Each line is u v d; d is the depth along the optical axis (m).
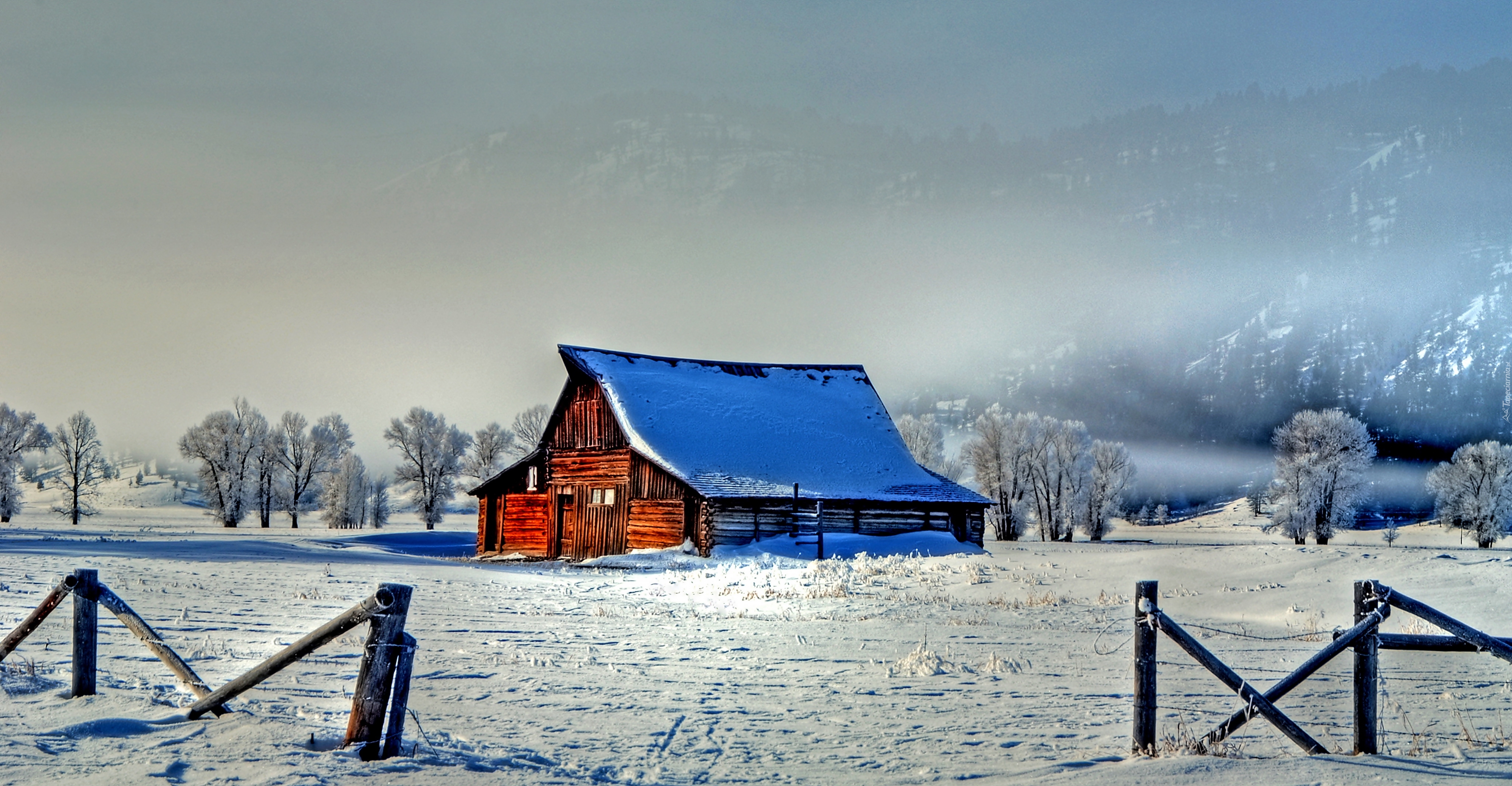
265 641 16.05
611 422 57.47
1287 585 27.31
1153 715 9.73
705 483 51.84
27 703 10.21
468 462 123.38
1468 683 14.46
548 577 37.22
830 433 61.75
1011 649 18.25
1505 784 8.09
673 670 14.98
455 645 17.08
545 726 10.77
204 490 122.25
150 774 7.89
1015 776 8.94
